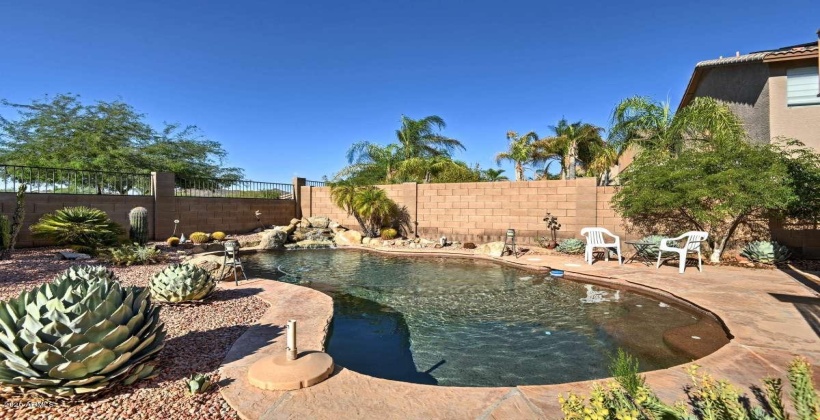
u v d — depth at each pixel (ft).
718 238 27.76
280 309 15.21
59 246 29.99
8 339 7.59
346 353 12.66
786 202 22.40
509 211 38.42
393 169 58.80
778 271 23.26
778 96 29.68
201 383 8.23
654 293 19.07
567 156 56.03
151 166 59.98
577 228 34.86
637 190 28.71
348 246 41.57
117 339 8.32
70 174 34.24
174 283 15.24
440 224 42.14
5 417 7.23
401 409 7.61
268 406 7.65
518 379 10.71
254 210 47.19
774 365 9.65
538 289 21.54
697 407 5.72
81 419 7.17
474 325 15.47
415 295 20.47
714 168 25.62
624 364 5.53
